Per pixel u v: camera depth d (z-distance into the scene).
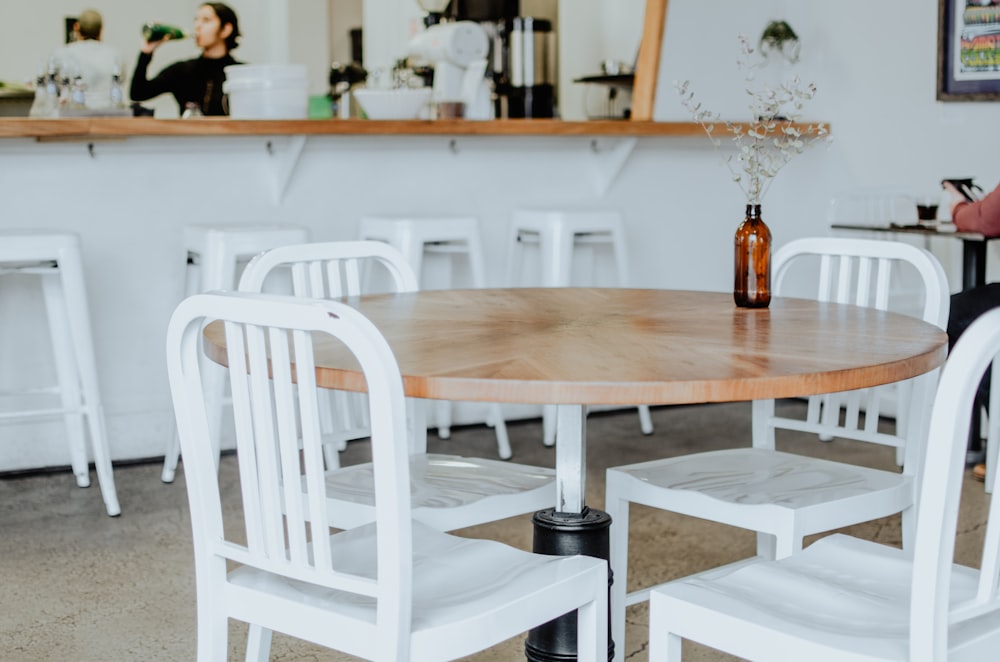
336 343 1.71
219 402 3.45
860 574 1.62
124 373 3.96
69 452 3.91
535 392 1.40
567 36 5.24
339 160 4.18
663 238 4.87
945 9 4.43
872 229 4.08
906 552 1.71
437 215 4.38
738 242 2.15
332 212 4.19
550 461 4.02
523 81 4.71
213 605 1.57
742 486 2.08
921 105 4.58
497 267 4.54
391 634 1.37
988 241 4.06
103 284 3.88
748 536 3.21
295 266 2.32
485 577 1.59
